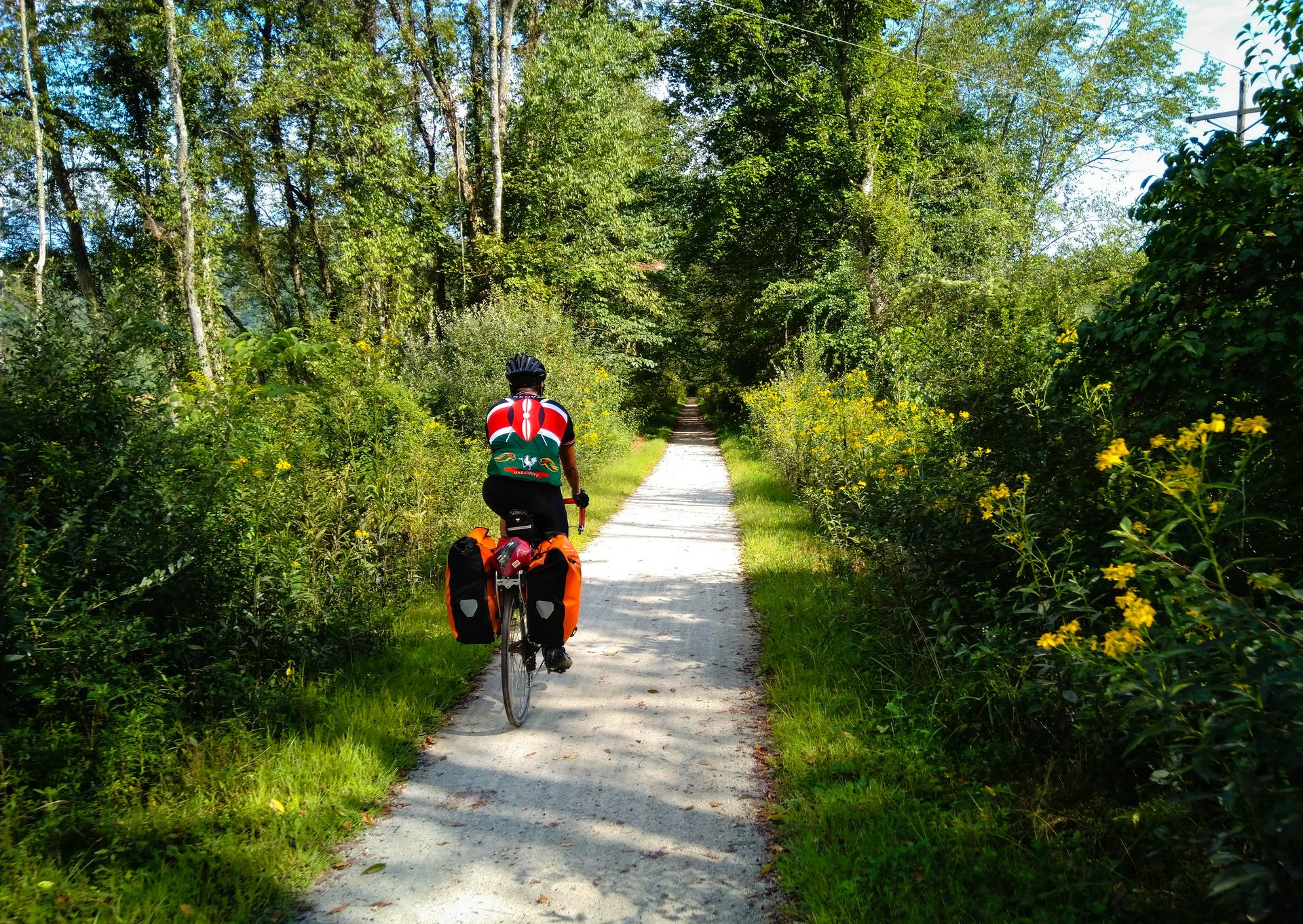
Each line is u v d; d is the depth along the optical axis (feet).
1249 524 11.60
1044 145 105.40
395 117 73.10
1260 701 7.60
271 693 14.43
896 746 13.70
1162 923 9.01
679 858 11.23
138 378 15.57
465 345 48.06
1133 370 14.12
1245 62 14.56
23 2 59.36
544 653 15.47
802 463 41.50
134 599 12.48
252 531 15.48
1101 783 11.41
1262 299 12.93
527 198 80.48
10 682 11.02
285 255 94.27
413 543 23.80
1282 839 7.25
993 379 19.15
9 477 12.84
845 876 10.36
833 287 80.53
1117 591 12.41
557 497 15.81
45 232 57.82
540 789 13.23
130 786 11.58
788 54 83.76
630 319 93.30
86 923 9.12
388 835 11.84
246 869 10.47
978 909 9.43
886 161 84.74
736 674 18.52
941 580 15.67
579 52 76.38
